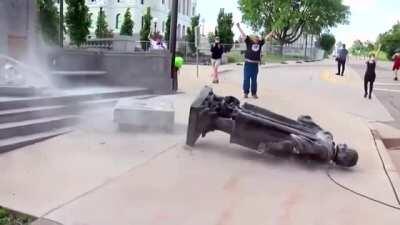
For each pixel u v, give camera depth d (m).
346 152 6.35
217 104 6.80
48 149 6.57
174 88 12.95
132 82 12.09
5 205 4.52
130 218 4.36
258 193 5.22
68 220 4.25
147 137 7.52
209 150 6.91
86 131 7.72
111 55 12.02
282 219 4.54
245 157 6.64
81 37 35.66
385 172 6.38
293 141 6.28
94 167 5.84
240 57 43.00
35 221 4.20
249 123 6.42
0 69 8.52
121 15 78.38
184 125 8.49
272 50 63.09
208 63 36.41
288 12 70.44
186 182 5.45
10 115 7.12
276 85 19.67
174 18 12.80
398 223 4.59
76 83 10.96
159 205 4.71
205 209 4.67
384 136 9.69
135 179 5.46
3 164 5.80
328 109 12.21
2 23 9.72
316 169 6.29
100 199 4.79
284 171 6.11
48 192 4.91
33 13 10.46
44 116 7.79
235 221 4.42
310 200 5.10
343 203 5.06
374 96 17.59
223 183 5.49
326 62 56.31
